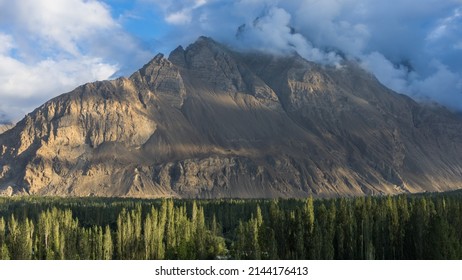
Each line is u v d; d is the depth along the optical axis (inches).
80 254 5664.4
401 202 5900.6
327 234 5002.5
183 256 5354.3
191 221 6796.3
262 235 5251.0
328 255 4936.0
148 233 5905.5
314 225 5162.4
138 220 6235.2
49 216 6378.0
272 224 5482.3
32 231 6200.8
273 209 5708.7
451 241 4756.4
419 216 5260.8
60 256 5526.6
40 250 5762.8
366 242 5201.8
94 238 5900.6
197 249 5487.2
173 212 6461.6
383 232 5438.0
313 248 4968.0
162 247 5895.7
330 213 5457.7
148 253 5856.3
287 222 5359.3
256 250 4881.9
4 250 5246.1
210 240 5876.0
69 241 5762.8
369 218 5506.9
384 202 5959.6
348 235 5329.7
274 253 4913.9
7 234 6589.6
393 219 5506.9
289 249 5246.1
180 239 5698.8
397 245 5447.8
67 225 6279.5
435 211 5743.1
